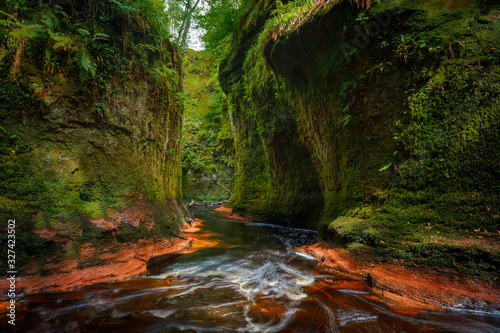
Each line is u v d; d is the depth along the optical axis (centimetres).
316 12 600
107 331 281
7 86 430
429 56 468
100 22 578
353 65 587
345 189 629
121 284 418
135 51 659
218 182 2180
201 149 2219
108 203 536
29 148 449
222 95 1906
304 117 830
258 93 1141
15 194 419
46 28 445
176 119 917
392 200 493
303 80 771
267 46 785
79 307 335
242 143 1446
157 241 588
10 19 432
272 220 1123
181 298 369
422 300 327
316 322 299
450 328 279
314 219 961
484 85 412
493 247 331
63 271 406
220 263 548
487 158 394
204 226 1038
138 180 621
